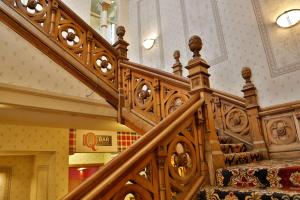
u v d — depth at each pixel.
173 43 5.82
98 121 3.38
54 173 4.77
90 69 3.11
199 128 2.14
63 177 4.87
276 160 2.88
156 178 1.67
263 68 4.12
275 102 3.90
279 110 3.11
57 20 3.04
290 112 3.05
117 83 3.33
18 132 4.52
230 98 3.72
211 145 2.13
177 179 1.81
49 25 2.96
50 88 2.80
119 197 1.41
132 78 3.15
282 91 3.85
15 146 4.42
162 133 1.75
